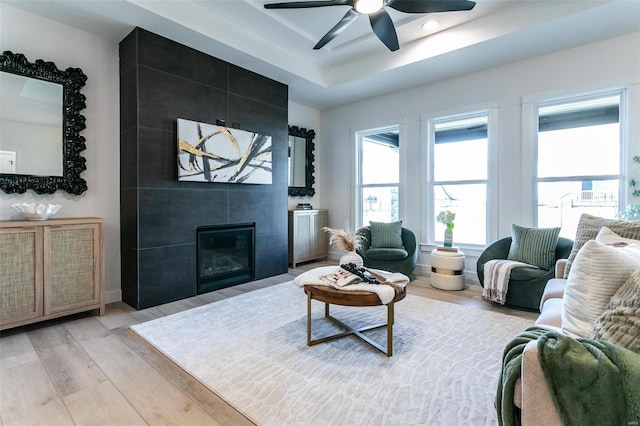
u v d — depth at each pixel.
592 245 1.24
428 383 1.78
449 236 3.92
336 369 1.94
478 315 2.86
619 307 1.03
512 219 3.79
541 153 3.68
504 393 1.04
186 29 3.03
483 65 3.81
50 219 2.67
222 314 2.88
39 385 1.77
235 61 3.74
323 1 2.38
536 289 2.88
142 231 3.05
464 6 2.44
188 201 3.42
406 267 3.98
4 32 2.62
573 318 1.22
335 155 5.60
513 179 3.78
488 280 3.15
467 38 3.33
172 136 3.27
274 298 3.37
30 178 2.71
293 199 5.39
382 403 1.61
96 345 2.27
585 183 3.43
